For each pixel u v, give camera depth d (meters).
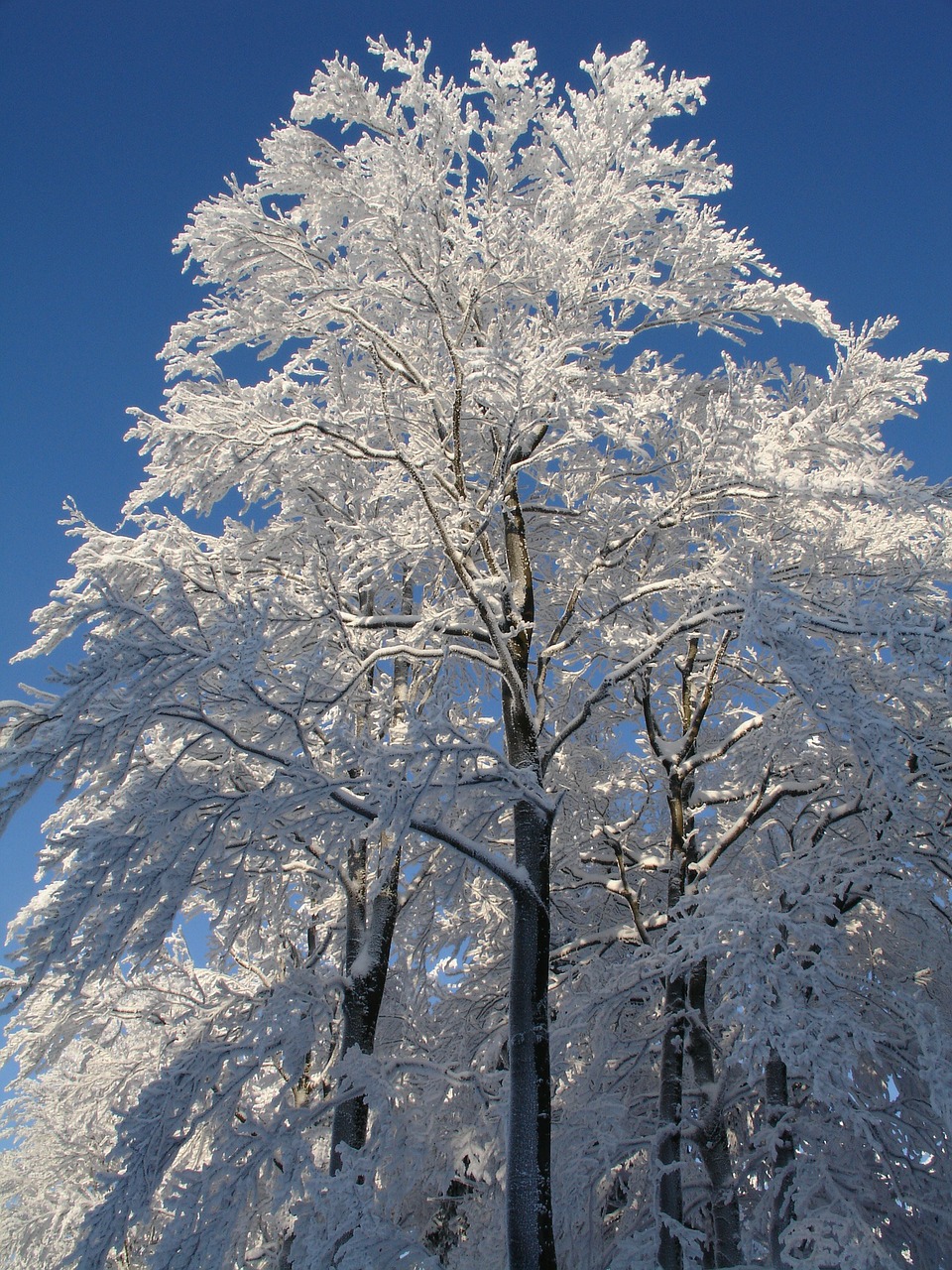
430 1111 6.67
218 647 4.86
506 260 6.25
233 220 6.32
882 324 6.73
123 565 6.51
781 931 5.73
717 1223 5.89
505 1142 5.66
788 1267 5.59
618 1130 6.38
